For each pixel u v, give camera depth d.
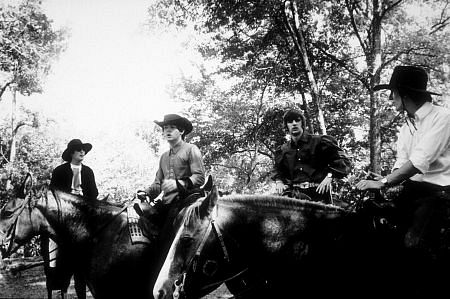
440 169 3.33
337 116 24.70
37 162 37.81
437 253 3.12
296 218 3.59
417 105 3.44
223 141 29.52
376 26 21.12
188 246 3.36
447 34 21.77
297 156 5.44
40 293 11.17
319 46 21.77
